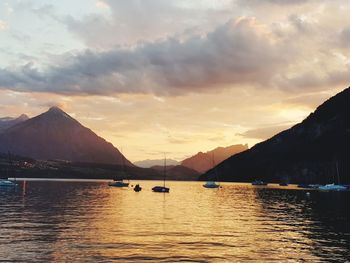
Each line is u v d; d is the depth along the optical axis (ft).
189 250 122.31
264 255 116.88
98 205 296.71
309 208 281.54
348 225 182.70
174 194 498.28
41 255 112.88
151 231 159.74
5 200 337.11
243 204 324.60
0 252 116.06
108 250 120.37
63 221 190.49
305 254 118.32
